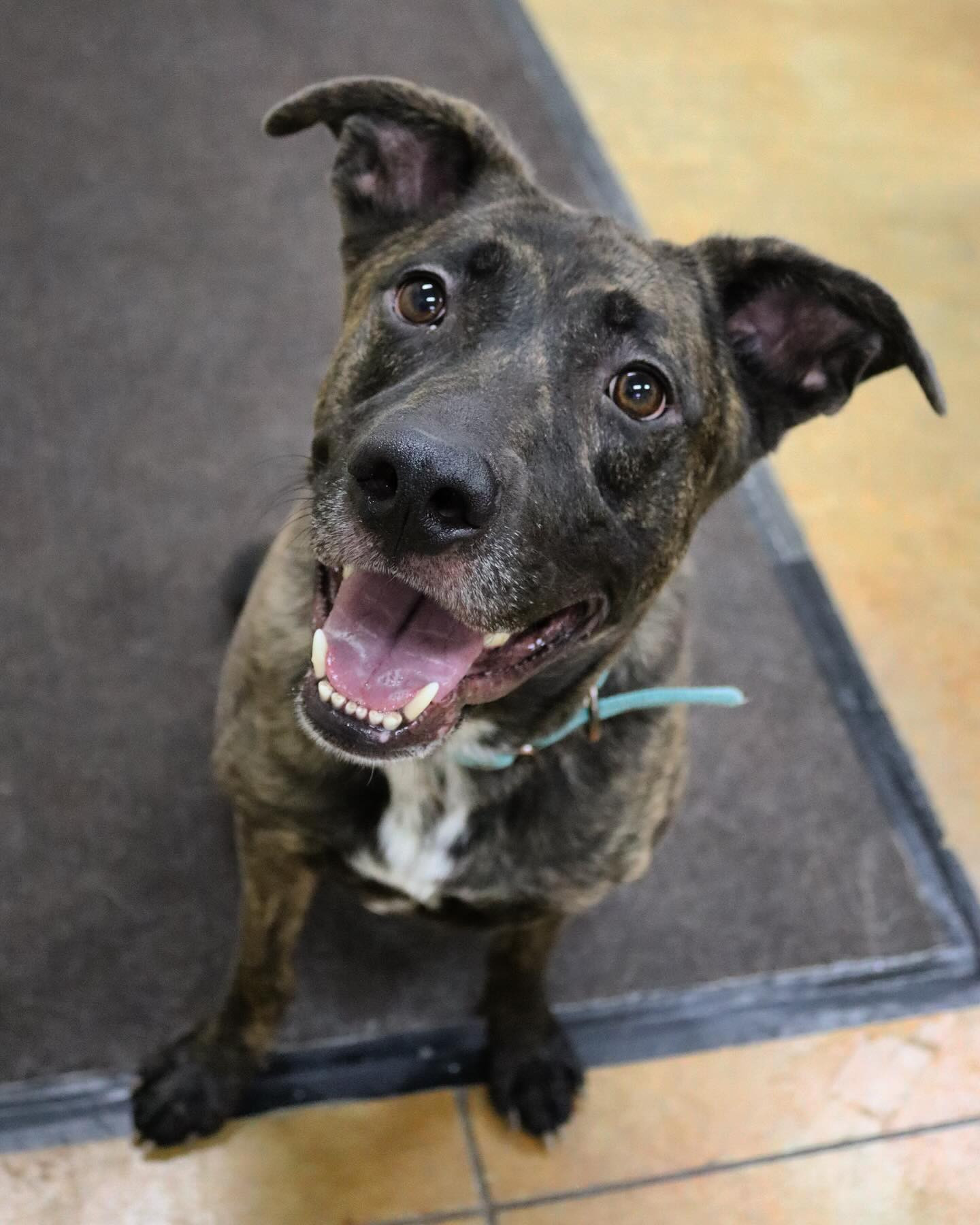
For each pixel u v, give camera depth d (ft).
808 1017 8.58
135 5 13.99
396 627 5.63
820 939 8.93
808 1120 8.14
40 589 9.45
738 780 9.59
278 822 6.57
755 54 16.12
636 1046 8.28
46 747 8.74
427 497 4.72
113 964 7.95
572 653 6.04
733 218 13.82
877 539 11.39
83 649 9.22
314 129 13.25
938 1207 7.91
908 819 9.64
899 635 10.77
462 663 5.59
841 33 16.93
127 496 10.11
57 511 9.90
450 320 5.72
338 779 6.34
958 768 10.06
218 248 11.98
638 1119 7.98
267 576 6.83
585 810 6.62
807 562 11.04
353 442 5.22
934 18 17.54
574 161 13.71
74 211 11.94
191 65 13.55
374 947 8.36
